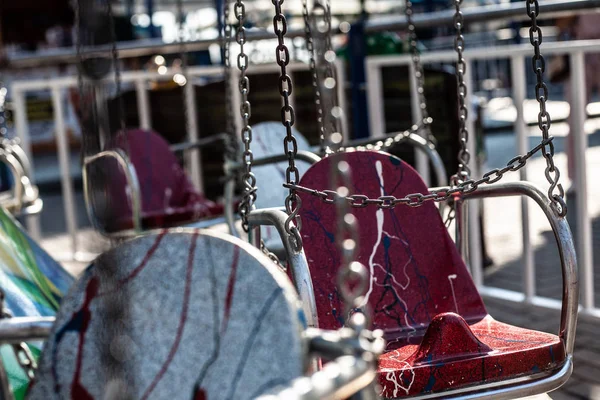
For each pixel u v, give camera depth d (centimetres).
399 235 295
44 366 164
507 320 472
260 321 151
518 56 477
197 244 160
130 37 1185
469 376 228
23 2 1344
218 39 669
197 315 156
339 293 278
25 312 283
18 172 450
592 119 1655
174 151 582
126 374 157
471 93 520
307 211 282
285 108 229
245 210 252
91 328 163
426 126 423
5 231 330
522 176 377
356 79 614
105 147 350
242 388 150
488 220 816
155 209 564
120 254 163
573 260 248
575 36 828
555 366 237
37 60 738
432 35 1402
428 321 290
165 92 760
